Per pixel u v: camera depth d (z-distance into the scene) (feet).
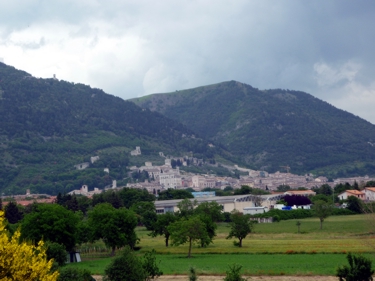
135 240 415.03
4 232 126.11
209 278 260.42
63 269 205.57
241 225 409.69
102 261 357.41
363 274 198.80
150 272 234.17
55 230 364.38
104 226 397.19
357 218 611.88
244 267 287.28
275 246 387.55
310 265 288.92
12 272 118.83
